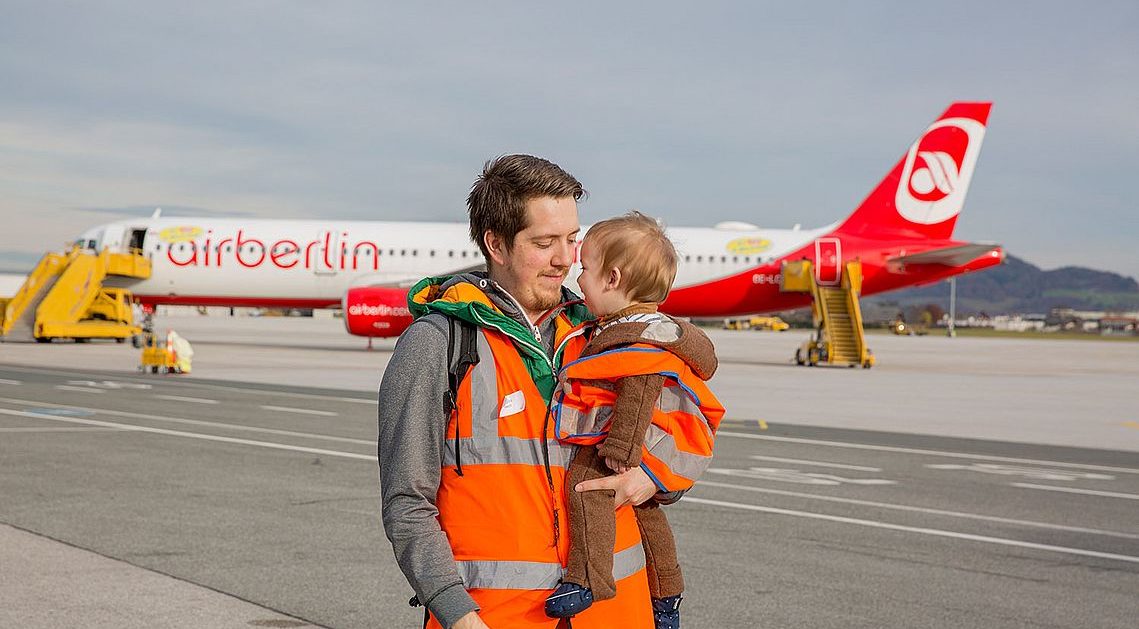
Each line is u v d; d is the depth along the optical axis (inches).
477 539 123.9
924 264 1670.8
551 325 135.4
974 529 378.0
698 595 278.8
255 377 1072.8
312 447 554.6
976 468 545.3
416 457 123.4
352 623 246.1
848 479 493.7
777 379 1258.6
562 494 125.5
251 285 1680.6
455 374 124.0
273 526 352.5
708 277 1668.3
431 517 123.9
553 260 129.1
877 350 2613.2
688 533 360.5
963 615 263.9
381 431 126.0
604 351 124.0
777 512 402.9
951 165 1673.2
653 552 137.0
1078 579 305.1
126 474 455.2
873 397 1018.7
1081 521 398.9
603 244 127.4
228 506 386.9
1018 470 542.6
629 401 121.9
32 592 265.7
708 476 493.4
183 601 260.8
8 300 1829.5
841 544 346.3
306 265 1660.9
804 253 1667.1
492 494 123.7
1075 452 631.2
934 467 545.3
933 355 2293.3
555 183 127.8
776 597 277.7
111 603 257.4
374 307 1501.0
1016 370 1646.2
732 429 713.0
